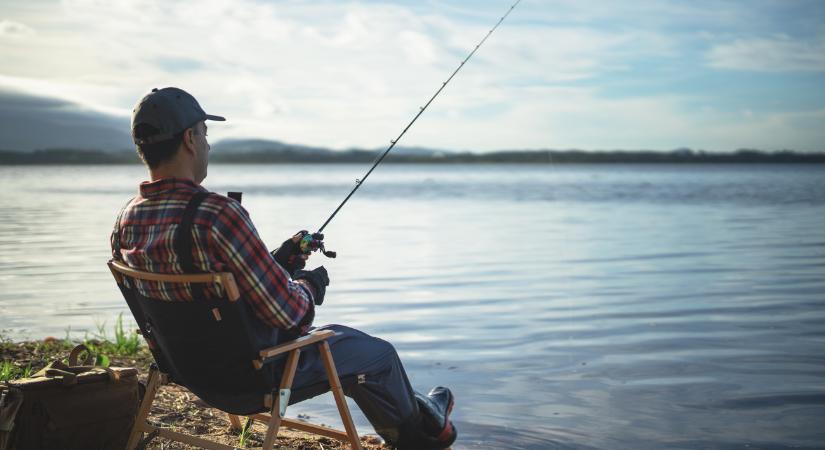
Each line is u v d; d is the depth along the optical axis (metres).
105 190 52.50
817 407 4.99
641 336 7.33
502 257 14.45
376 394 2.95
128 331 7.23
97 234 19.66
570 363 6.27
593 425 4.63
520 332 7.59
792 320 8.04
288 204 35.44
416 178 107.88
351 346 2.88
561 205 34.19
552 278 11.58
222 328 2.46
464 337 7.37
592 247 16.17
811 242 16.70
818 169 160.75
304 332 2.65
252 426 4.05
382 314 8.67
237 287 2.43
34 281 11.38
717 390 5.42
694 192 49.53
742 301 9.27
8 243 17.27
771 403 5.09
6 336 7.16
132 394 3.11
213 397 2.73
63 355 5.44
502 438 4.37
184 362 2.63
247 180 92.06
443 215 27.67
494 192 52.47
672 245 16.39
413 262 13.76
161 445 3.50
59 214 27.58
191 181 2.51
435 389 3.33
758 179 87.06
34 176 101.50
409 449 3.11
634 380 5.70
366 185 71.25
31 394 2.85
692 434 4.46
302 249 2.80
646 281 11.10
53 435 2.86
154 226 2.46
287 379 2.60
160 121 2.47
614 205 33.97
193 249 2.40
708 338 7.19
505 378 5.79
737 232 19.52
